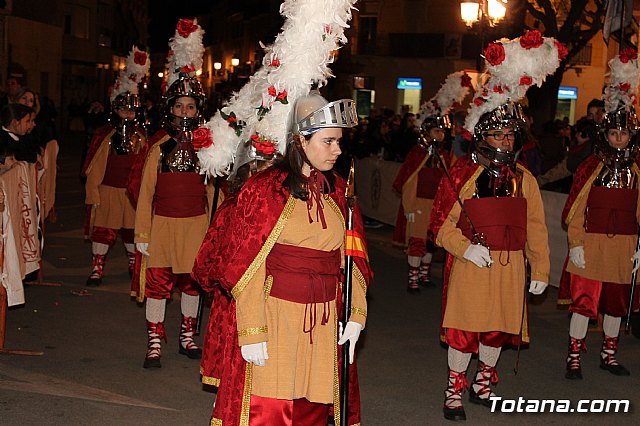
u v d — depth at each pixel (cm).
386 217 1511
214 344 497
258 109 469
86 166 935
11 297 681
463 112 991
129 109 924
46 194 914
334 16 434
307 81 435
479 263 554
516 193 572
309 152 400
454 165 584
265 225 395
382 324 841
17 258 682
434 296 985
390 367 697
